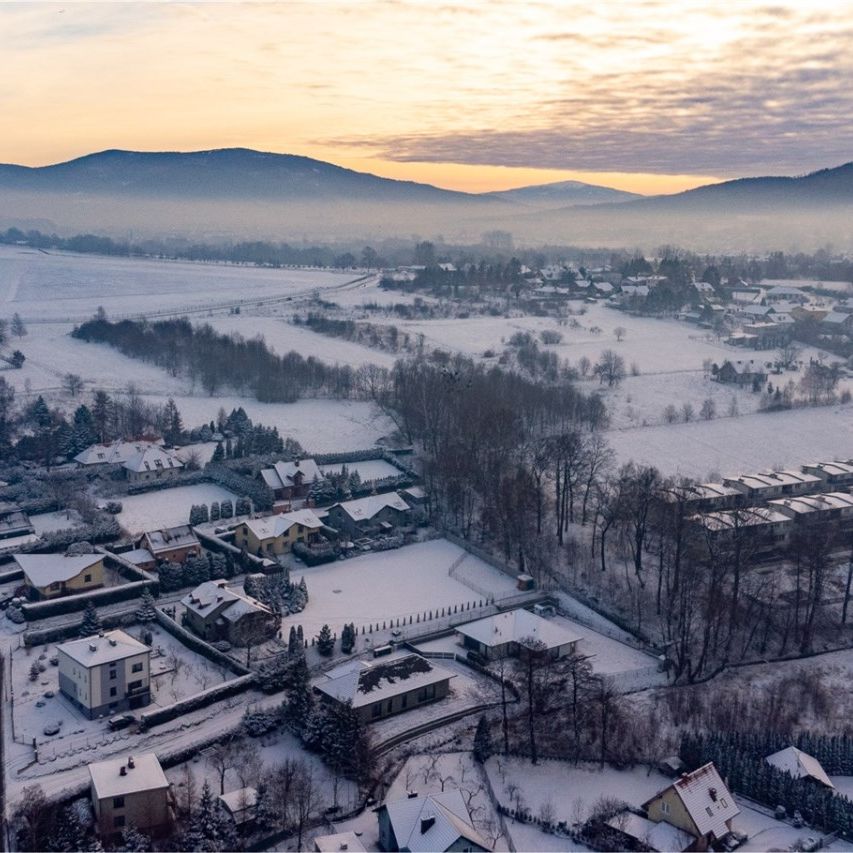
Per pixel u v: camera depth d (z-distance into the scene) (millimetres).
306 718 124000
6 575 166750
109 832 103312
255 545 181500
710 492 197500
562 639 148375
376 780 115000
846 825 107500
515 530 181875
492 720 130500
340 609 162875
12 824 104375
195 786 113375
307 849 103688
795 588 170000
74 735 124188
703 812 104562
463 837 96750
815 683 141125
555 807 111688
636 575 173375
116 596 161500
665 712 131625
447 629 156375
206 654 145625
